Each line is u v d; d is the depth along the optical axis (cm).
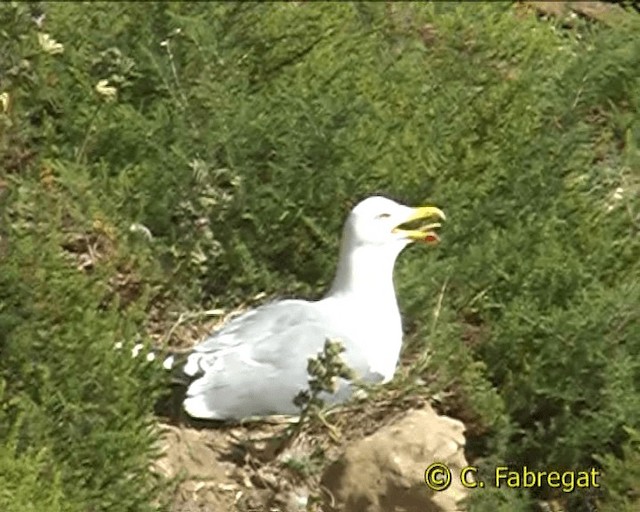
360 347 1153
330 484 1105
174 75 1407
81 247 1265
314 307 1166
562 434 1149
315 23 1535
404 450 1096
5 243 1180
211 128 1347
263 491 1117
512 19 1645
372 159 1329
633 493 1096
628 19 1586
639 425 1134
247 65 1461
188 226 1276
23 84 1355
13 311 1139
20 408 1072
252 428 1145
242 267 1269
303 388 1130
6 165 1317
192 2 1500
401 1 1645
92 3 1477
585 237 1305
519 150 1383
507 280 1252
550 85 1477
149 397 1119
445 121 1422
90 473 1062
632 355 1185
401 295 1234
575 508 1125
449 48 1564
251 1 1513
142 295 1214
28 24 1373
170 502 1085
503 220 1320
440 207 1315
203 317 1246
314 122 1330
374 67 1513
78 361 1112
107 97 1355
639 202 1350
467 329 1234
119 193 1296
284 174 1295
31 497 1006
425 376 1188
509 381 1184
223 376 1132
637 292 1207
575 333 1178
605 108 1509
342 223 1284
